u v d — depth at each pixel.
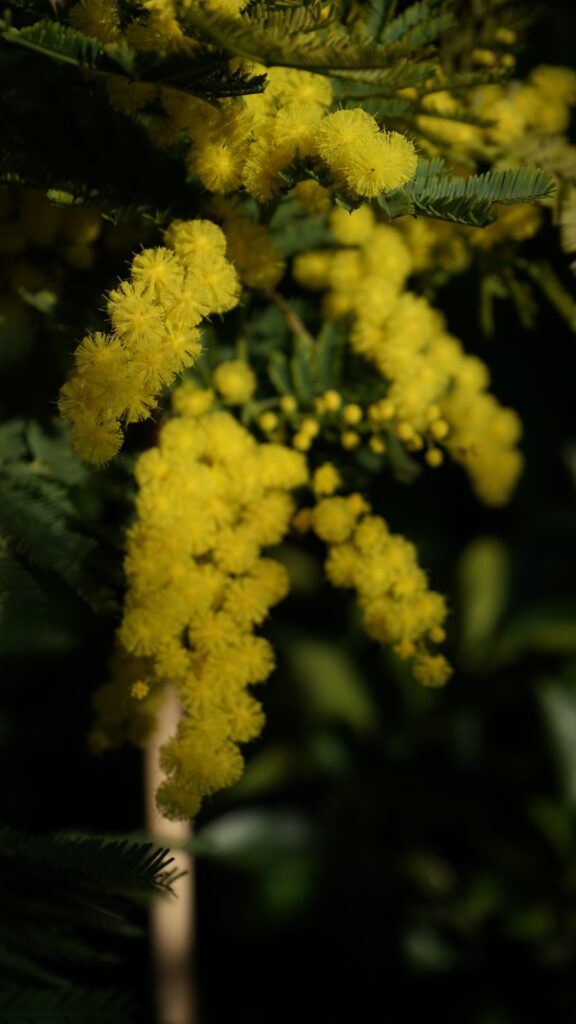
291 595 0.64
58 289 0.34
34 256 0.34
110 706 0.34
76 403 0.30
